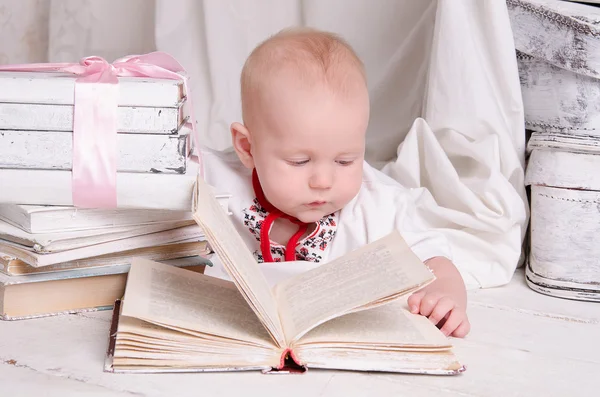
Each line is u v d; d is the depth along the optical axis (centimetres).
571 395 96
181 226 120
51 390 91
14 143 109
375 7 194
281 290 112
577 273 142
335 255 141
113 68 120
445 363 99
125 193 110
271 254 143
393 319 106
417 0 191
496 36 154
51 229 109
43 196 110
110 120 109
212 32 209
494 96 157
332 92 125
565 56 148
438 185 160
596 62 145
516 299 141
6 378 94
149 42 227
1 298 114
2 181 109
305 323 97
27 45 234
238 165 149
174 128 110
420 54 189
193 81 216
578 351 113
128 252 120
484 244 150
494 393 95
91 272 116
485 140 156
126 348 96
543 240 145
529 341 116
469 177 162
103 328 112
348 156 126
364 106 128
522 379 100
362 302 97
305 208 130
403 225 137
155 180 111
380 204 139
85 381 94
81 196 110
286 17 206
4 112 108
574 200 142
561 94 152
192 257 127
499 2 152
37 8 233
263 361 96
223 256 93
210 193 109
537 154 149
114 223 113
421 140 163
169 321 95
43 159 109
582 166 141
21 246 110
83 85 109
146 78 119
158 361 96
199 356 96
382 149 190
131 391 91
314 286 109
